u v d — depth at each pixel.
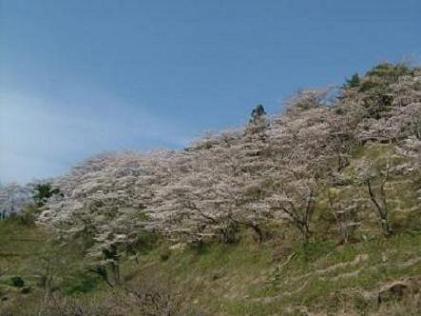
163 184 52.94
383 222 34.38
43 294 45.75
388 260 31.02
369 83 52.62
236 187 42.31
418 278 27.88
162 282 43.53
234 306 34.91
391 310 26.75
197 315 32.47
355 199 37.28
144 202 53.56
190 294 40.16
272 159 46.25
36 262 54.66
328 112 47.66
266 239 41.19
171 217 46.16
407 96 44.59
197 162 52.62
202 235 45.16
